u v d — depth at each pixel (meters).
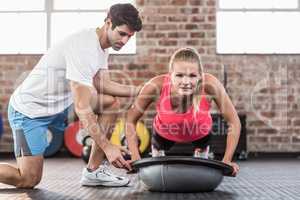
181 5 5.16
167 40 5.16
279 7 5.24
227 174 2.18
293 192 2.12
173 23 5.15
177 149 4.33
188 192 2.08
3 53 5.31
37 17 5.34
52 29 5.35
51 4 5.34
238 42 5.23
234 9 5.24
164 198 1.92
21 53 5.31
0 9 5.34
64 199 1.92
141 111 2.29
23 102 2.23
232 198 1.92
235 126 2.24
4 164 2.25
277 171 3.31
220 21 5.25
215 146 4.42
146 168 2.08
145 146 4.54
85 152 3.99
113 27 2.08
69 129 4.85
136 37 5.15
